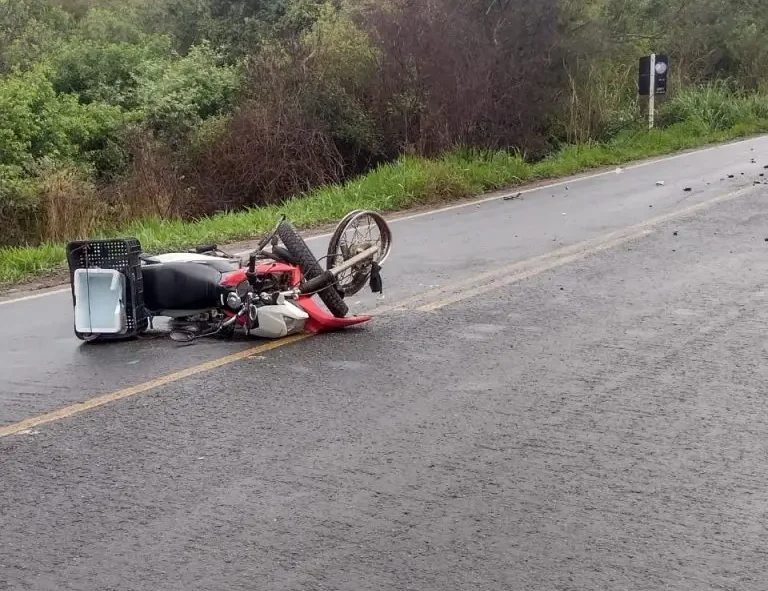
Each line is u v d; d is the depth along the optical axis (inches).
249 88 903.1
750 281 363.9
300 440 214.8
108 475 198.4
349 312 337.4
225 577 156.0
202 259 313.0
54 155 803.4
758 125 1208.8
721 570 155.0
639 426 219.3
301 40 930.1
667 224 503.5
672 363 265.9
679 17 1380.4
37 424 230.7
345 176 873.5
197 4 1242.0
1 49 1076.5
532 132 952.3
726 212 533.3
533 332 302.2
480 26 933.2
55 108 842.2
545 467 197.3
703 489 185.5
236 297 296.2
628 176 759.7
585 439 212.2
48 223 688.4
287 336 306.8
